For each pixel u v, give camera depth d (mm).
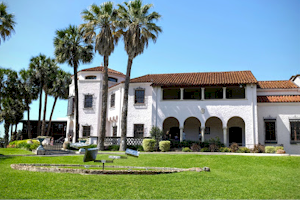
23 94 43094
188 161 19641
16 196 9789
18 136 49031
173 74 36156
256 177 14844
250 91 30031
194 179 13383
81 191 10688
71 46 32156
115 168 16406
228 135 32094
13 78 42938
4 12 28234
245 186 12617
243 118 29625
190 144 28844
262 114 30438
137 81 33250
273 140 29719
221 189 11859
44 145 32594
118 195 10414
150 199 10109
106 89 28281
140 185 11852
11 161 18516
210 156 21203
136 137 29750
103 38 27500
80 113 37375
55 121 52000
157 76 35656
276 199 10719
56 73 43094
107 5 28234
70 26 33156
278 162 19078
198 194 10984
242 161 19406
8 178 12164
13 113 46500
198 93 33812
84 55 33156
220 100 30516
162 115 31406
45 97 43125
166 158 20734
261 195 11203
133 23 27578
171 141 29312
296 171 16594
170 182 12609
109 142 30266
